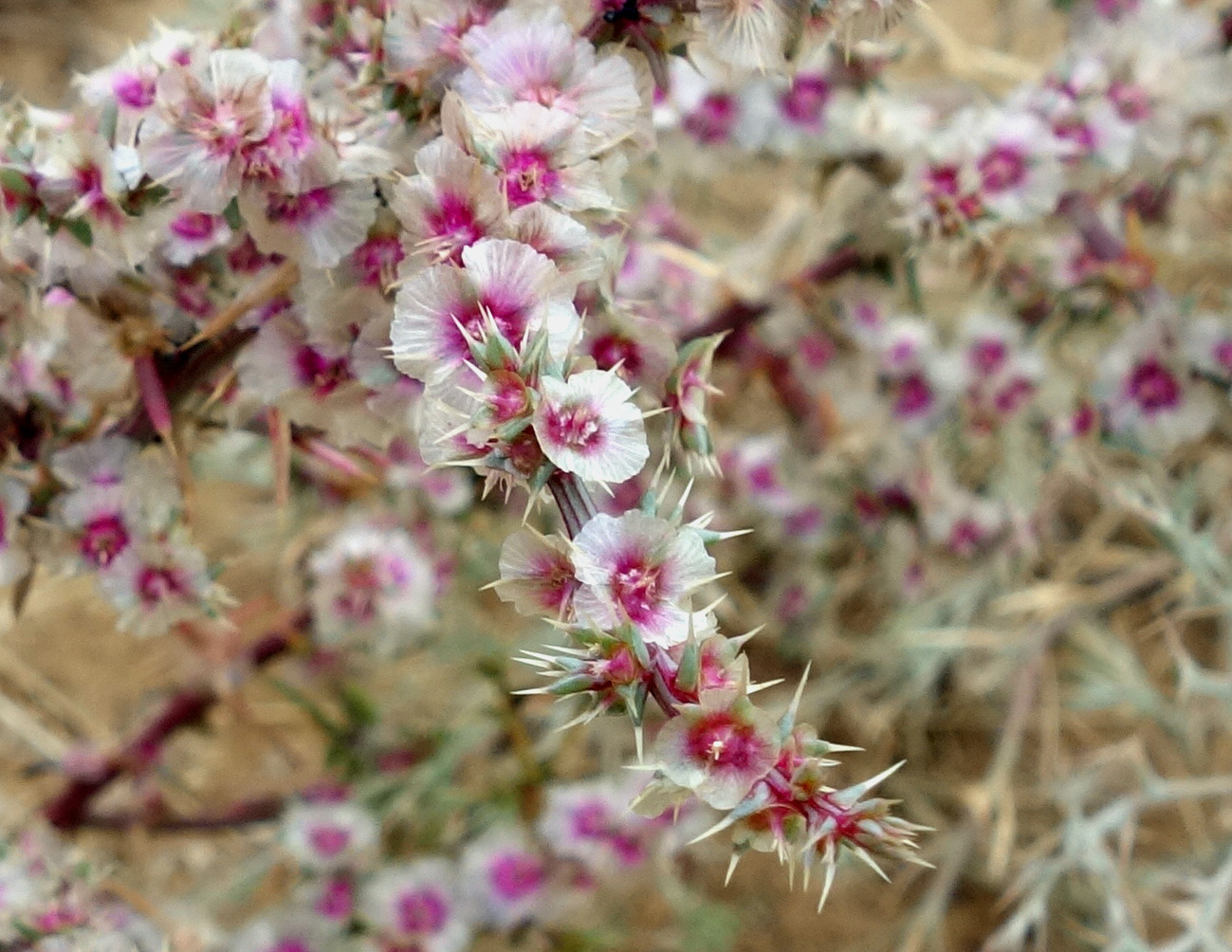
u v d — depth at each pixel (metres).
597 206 0.18
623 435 0.16
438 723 0.34
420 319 0.17
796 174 0.39
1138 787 0.37
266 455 0.33
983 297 0.35
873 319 0.33
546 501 0.18
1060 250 0.30
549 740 0.32
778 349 0.34
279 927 0.29
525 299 0.17
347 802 0.31
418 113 0.19
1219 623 0.40
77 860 0.24
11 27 0.50
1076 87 0.26
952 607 0.38
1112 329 0.31
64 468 0.22
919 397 0.34
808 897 0.37
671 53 0.19
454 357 0.17
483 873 0.30
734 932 0.34
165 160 0.19
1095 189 0.28
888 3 0.18
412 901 0.29
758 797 0.16
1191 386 0.29
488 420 0.16
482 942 0.32
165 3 0.51
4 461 0.22
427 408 0.17
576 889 0.30
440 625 0.33
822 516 0.36
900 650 0.37
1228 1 0.31
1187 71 0.27
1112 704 0.35
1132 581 0.37
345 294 0.19
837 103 0.28
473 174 0.17
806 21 0.18
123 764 0.32
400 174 0.19
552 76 0.18
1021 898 0.36
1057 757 0.37
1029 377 0.34
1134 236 0.28
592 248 0.17
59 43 0.50
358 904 0.30
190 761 0.38
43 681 0.39
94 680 0.40
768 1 0.18
